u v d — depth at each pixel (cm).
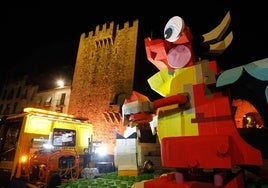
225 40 327
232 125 238
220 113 246
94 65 3098
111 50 3003
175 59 311
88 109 2922
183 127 265
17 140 836
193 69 279
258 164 220
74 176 852
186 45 311
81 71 3200
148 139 1292
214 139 223
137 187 263
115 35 3058
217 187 231
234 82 230
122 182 621
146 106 279
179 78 288
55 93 3381
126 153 823
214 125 247
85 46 3309
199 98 263
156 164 1142
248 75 246
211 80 255
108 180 692
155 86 351
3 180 812
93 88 2977
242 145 229
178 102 265
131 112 293
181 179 240
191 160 229
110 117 2669
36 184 760
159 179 265
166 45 321
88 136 1146
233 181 236
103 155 1264
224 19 312
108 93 2816
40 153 822
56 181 737
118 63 2869
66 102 3206
